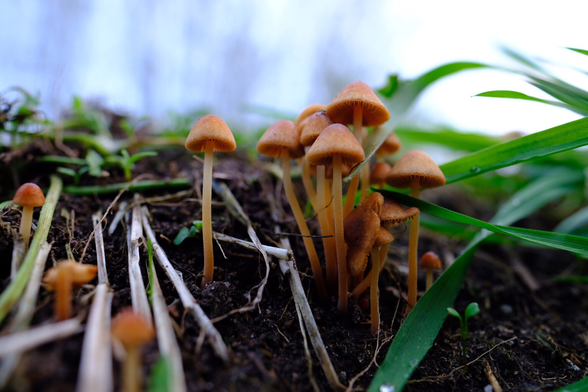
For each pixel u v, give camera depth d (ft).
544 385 0.32
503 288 0.48
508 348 0.37
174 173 0.50
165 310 0.28
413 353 0.30
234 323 0.30
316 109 0.39
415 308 0.33
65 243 0.34
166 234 0.38
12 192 0.43
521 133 0.60
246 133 0.81
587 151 0.60
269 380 0.27
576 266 0.55
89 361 0.22
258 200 0.46
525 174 0.65
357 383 0.29
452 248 0.56
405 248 0.54
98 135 0.56
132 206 0.41
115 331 0.21
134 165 0.52
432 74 0.48
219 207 0.43
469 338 0.38
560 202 0.72
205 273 0.34
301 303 0.32
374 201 0.33
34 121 0.45
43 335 0.22
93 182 0.46
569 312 0.46
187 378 0.25
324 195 0.35
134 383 0.21
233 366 0.27
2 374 0.21
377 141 0.38
